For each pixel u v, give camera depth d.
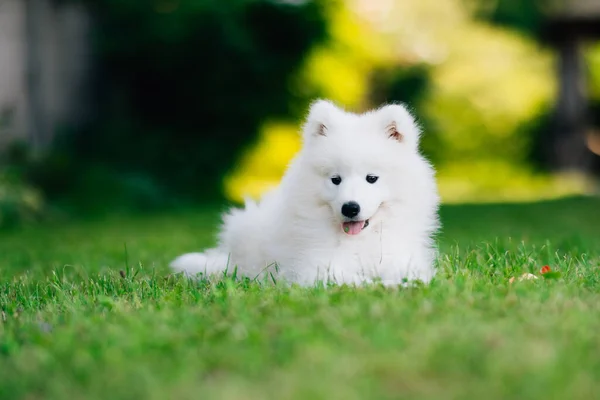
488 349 3.18
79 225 13.77
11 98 17.08
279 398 2.77
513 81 26.09
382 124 5.13
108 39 18.73
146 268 6.88
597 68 26.38
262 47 19.47
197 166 19.62
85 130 18.89
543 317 3.69
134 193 16.92
